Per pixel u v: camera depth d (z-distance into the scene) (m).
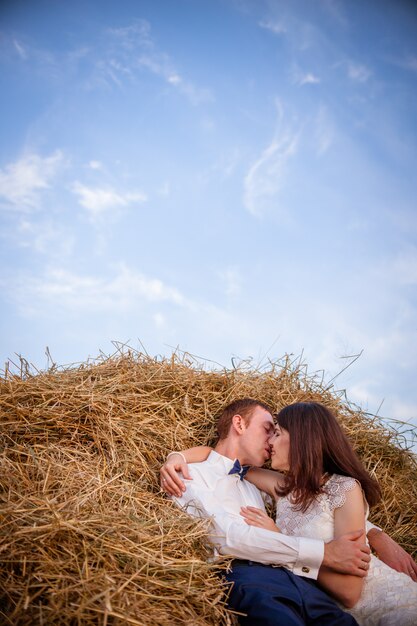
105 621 1.94
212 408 3.65
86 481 2.78
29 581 2.07
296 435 2.90
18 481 2.60
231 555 2.65
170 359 3.92
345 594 2.57
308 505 2.79
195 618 2.21
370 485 2.87
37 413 3.16
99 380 3.56
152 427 3.36
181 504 2.94
